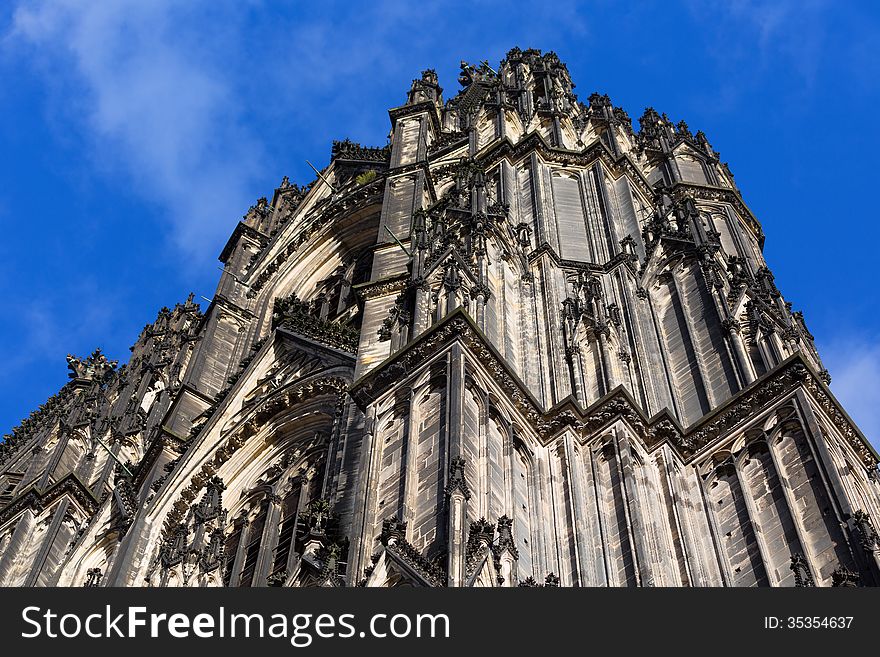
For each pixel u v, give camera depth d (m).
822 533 39.50
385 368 44.81
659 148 89.12
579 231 65.12
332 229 93.69
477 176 63.88
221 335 87.50
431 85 99.06
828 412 44.84
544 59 94.56
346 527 41.44
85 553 67.31
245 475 63.78
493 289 52.97
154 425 80.94
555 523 41.88
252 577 55.19
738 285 53.53
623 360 50.91
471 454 39.72
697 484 44.53
